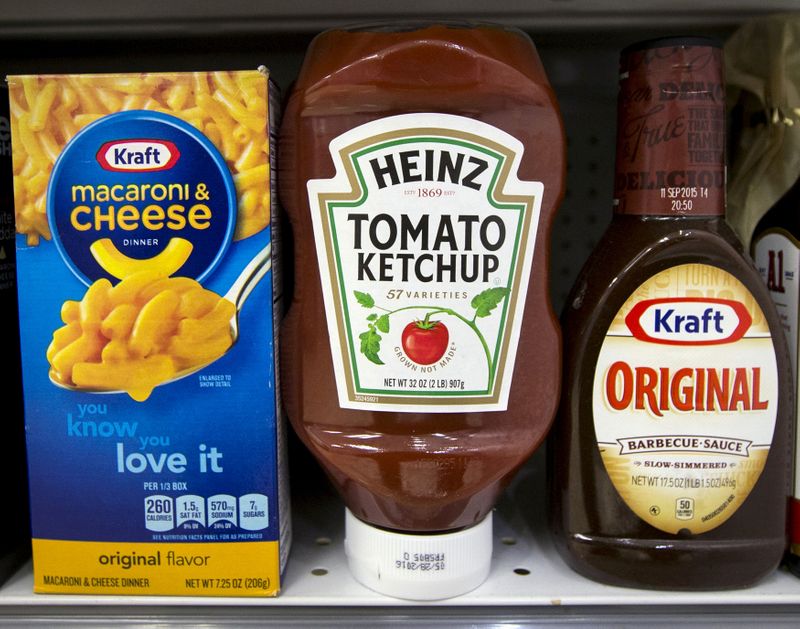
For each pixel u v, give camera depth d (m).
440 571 0.60
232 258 0.58
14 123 0.57
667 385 0.61
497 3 0.72
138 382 0.59
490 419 0.61
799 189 0.64
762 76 0.70
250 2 0.71
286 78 0.89
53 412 0.59
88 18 0.75
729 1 0.72
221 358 0.59
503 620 0.60
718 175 0.61
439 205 0.59
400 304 0.60
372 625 0.60
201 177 0.57
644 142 0.61
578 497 0.63
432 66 0.58
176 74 0.56
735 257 0.61
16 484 0.65
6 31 0.79
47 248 0.58
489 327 0.60
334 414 0.61
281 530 0.62
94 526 0.60
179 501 0.60
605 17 0.77
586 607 0.61
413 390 0.60
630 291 0.61
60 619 0.60
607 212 0.91
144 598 0.60
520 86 0.59
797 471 0.64
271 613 0.61
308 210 0.61
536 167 0.60
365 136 0.59
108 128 0.57
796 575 0.65
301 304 0.62
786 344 0.63
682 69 0.60
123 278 0.58
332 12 0.73
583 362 0.62
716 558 0.61
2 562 0.63
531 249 0.61
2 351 0.63
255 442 0.59
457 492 0.60
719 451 0.62
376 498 0.60
